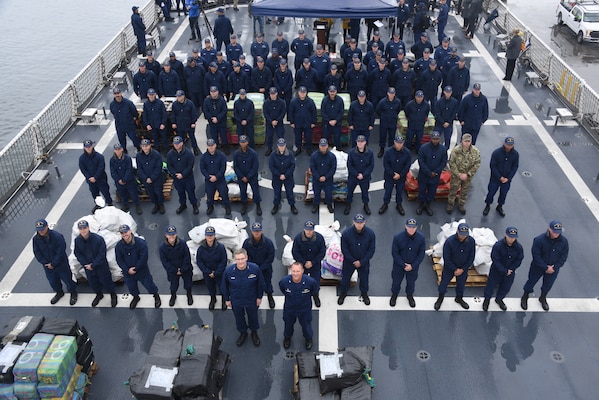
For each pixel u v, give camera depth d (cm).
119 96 1244
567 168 1255
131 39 1959
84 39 3525
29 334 712
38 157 1294
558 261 829
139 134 1349
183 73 1462
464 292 923
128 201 1173
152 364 697
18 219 1115
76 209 1145
